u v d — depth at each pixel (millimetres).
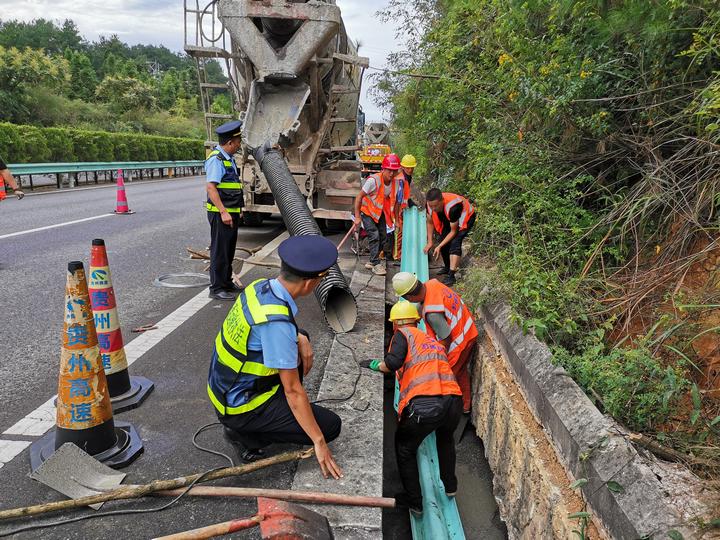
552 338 3869
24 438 3033
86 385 2738
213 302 5586
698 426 2822
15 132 17859
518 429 3373
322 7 6930
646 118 4320
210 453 2982
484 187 5996
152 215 11594
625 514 2197
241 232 9297
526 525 3115
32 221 10047
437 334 4172
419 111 9992
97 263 3301
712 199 3525
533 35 5555
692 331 3279
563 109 4770
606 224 4590
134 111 40344
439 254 7176
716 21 3371
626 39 4199
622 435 2604
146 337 4586
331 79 7816
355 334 4605
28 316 4977
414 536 3461
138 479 2732
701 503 2154
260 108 7461
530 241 4828
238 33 7082
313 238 2691
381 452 2926
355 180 8352
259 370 2617
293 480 2684
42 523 2387
